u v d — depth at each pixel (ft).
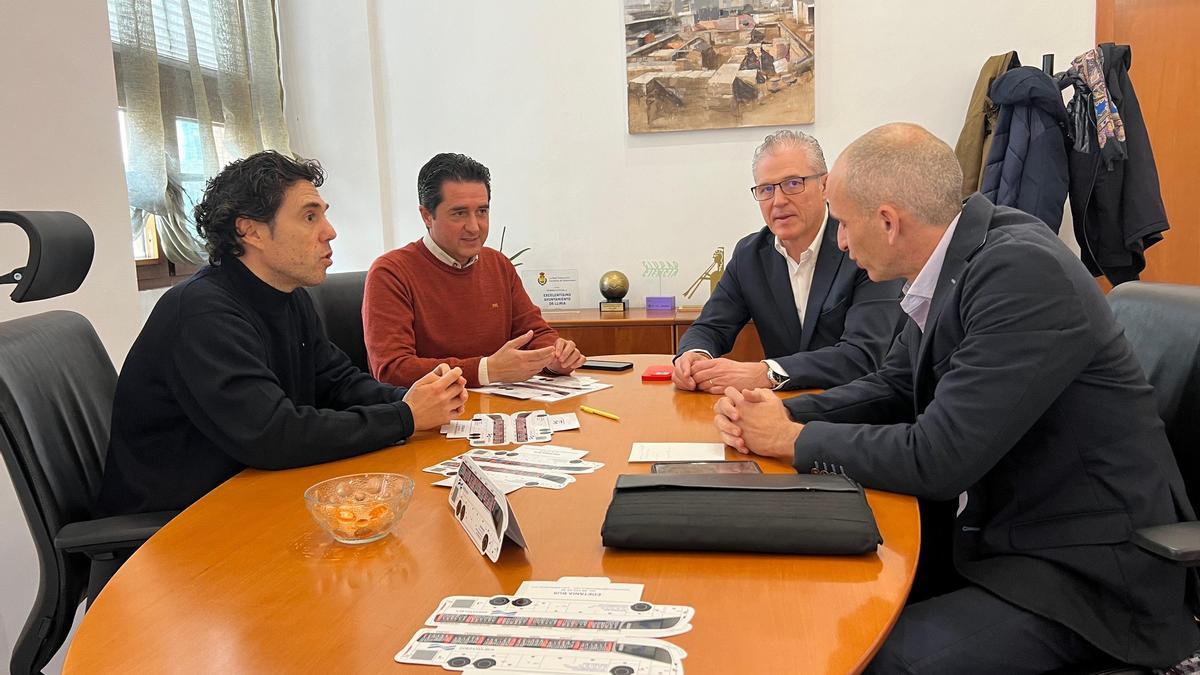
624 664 2.66
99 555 4.59
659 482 3.84
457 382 5.69
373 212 14.07
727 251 13.26
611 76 13.26
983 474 4.29
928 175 4.69
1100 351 4.35
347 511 3.73
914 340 5.34
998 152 11.03
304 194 5.74
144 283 10.96
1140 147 10.85
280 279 5.92
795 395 6.66
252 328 5.54
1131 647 4.08
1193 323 4.83
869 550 3.47
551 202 13.69
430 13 13.66
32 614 4.79
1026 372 4.17
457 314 8.48
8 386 4.68
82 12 7.77
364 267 14.26
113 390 5.90
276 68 13.34
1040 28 11.96
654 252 13.48
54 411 5.11
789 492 3.71
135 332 8.38
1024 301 4.27
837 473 4.45
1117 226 10.98
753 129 12.92
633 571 3.39
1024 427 4.22
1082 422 4.38
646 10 12.85
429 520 4.07
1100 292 4.55
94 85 7.90
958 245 4.72
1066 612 4.10
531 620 2.97
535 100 13.53
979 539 4.67
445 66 13.73
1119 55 10.81
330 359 6.84
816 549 3.48
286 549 3.76
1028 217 4.79
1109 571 4.17
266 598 3.24
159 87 10.69
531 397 6.73
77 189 7.70
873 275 5.16
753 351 12.07
